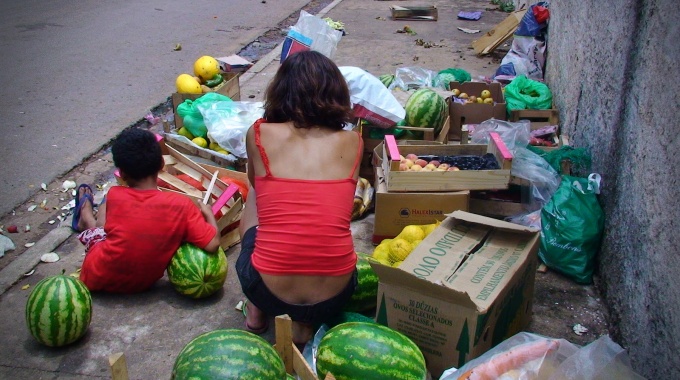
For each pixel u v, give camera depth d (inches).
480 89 248.2
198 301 150.9
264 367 98.1
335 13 487.8
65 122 269.0
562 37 249.9
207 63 251.8
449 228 141.6
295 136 122.1
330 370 107.0
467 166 171.0
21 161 233.3
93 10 480.1
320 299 121.8
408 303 119.3
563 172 182.9
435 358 120.6
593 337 141.6
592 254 160.1
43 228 191.6
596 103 178.4
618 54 159.5
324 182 120.2
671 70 120.4
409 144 191.8
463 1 542.0
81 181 221.0
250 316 136.9
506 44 388.5
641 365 122.4
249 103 214.2
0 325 142.7
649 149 129.6
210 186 173.0
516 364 100.5
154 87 313.7
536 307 151.2
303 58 122.8
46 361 130.8
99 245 148.1
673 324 109.0
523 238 136.9
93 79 323.9
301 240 118.5
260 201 122.6
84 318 132.4
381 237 172.4
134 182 147.3
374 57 361.7
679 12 118.9
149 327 141.4
